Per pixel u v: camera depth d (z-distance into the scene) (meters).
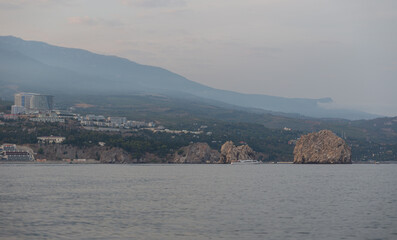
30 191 185.50
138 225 111.62
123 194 175.62
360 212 131.38
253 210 134.62
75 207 140.38
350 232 103.75
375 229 106.88
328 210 135.00
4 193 178.25
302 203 150.12
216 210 134.50
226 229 106.88
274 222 115.50
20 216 124.38
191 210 134.50
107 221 116.81
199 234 101.81
